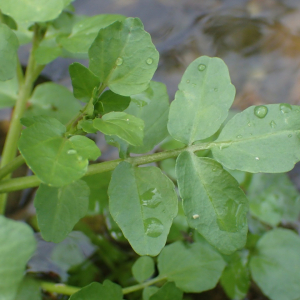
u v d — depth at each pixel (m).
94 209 0.37
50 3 0.32
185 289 0.34
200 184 0.30
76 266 0.36
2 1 0.32
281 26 0.50
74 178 0.28
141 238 0.30
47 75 0.45
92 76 0.30
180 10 0.52
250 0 0.52
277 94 0.45
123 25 0.30
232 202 0.30
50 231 0.31
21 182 0.32
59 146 0.29
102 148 0.41
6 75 0.31
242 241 0.30
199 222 0.30
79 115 0.30
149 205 0.30
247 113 0.30
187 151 0.30
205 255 0.35
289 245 0.36
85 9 0.50
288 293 0.35
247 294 0.36
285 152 0.30
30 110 0.38
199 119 0.31
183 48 0.49
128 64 0.30
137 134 0.29
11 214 0.38
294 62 0.47
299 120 0.30
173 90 0.45
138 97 0.32
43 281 0.35
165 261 0.35
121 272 0.37
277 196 0.38
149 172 0.30
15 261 0.33
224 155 0.30
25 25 0.37
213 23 0.51
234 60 0.48
